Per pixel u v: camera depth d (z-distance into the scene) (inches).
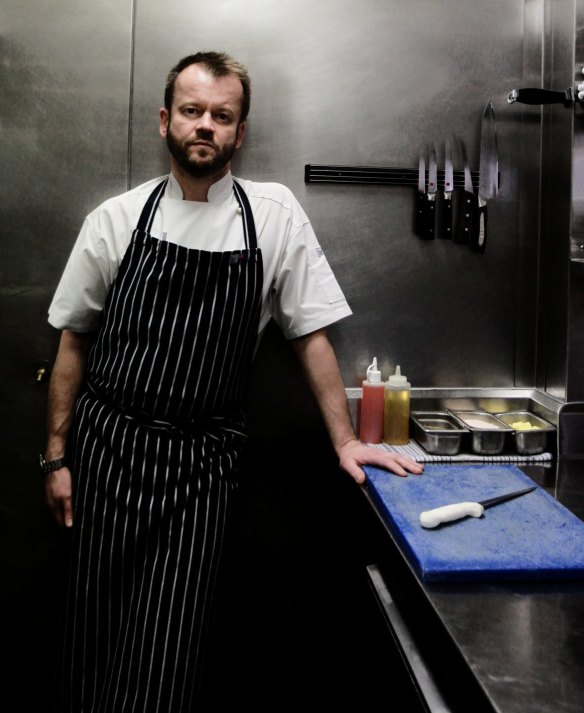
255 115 68.6
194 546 55.5
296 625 74.6
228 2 67.5
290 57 68.4
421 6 69.8
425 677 41.1
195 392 56.4
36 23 65.7
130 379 55.7
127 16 66.6
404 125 70.2
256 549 73.5
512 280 73.1
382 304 71.9
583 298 66.9
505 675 31.9
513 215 72.6
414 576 42.0
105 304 59.8
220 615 73.7
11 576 70.9
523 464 63.8
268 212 61.7
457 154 71.1
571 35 65.7
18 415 69.5
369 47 69.3
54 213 67.5
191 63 57.6
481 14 70.5
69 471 63.1
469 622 36.7
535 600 39.2
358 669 72.5
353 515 73.5
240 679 74.5
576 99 63.8
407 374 72.9
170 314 55.8
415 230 71.4
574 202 66.1
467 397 72.7
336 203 70.4
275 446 72.5
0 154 66.5
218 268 56.1
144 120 67.5
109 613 57.1
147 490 55.4
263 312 63.0
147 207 59.1
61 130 66.8
